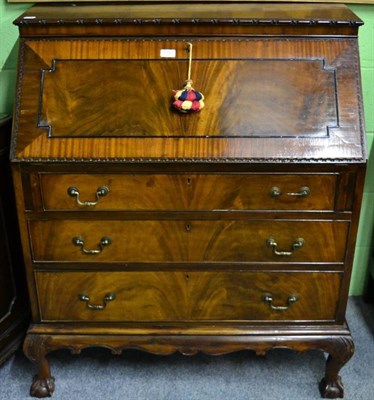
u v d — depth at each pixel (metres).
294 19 1.21
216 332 1.37
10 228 1.47
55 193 1.23
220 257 1.30
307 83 1.22
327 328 1.38
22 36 1.25
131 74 1.22
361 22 1.22
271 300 1.34
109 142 1.20
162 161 1.18
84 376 1.53
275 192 1.22
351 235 1.27
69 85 1.22
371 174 1.75
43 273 1.32
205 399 1.45
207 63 1.22
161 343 1.37
